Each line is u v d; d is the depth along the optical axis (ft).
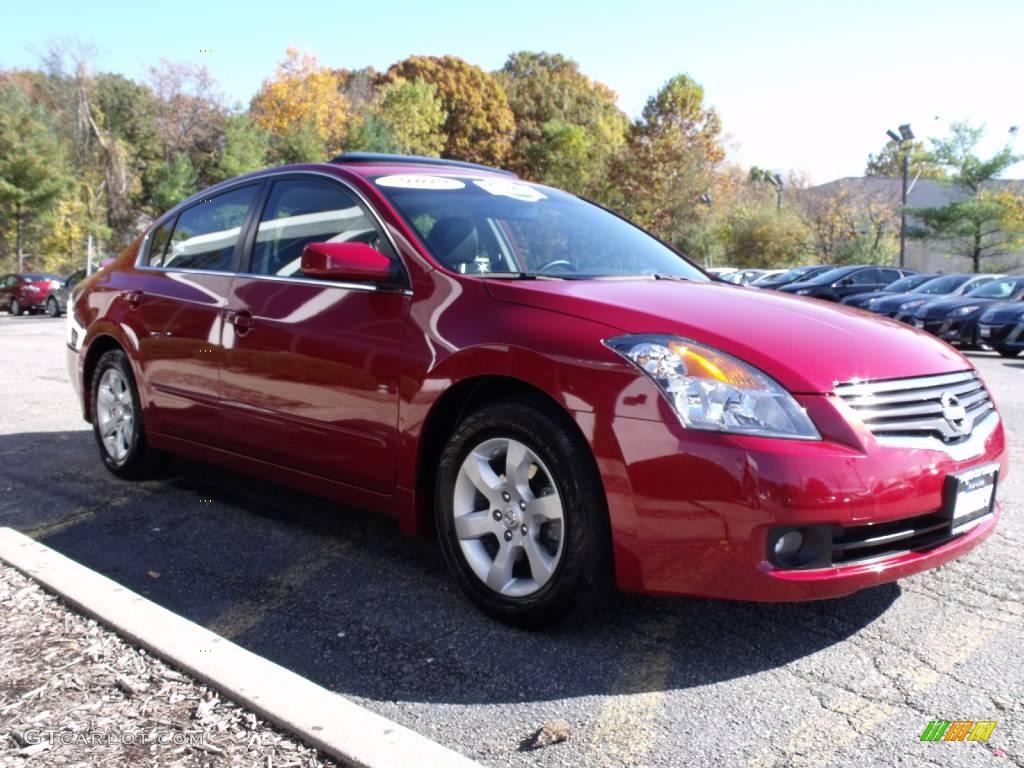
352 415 10.59
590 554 8.55
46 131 121.29
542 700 7.82
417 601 10.12
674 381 8.13
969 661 8.50
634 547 8.23
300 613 9.80
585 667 8.45
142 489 15.01
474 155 230.68
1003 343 44.14
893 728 7.29
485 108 235.81
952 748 6.98
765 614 9.67
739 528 7.79
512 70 294.05
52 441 18.94
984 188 110.22
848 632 9.21
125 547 12.09
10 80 156.25
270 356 11.65
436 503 9.94
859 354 8.75
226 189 14.14
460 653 8.76
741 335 8.63
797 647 8.86
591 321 8.87
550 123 208.95
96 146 153.58
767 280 88.74
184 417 13.51
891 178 161.07
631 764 6.79
